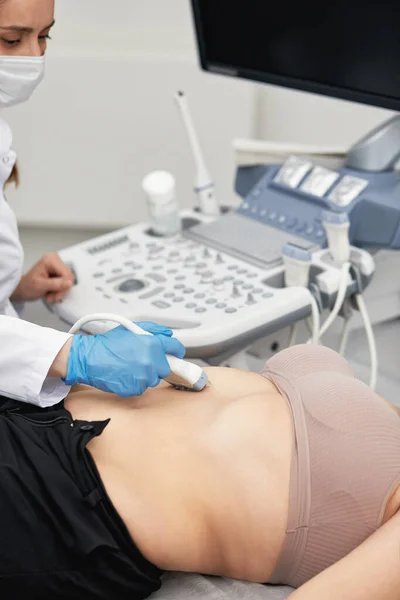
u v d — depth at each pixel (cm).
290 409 111
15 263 140
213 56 187
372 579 90
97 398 120
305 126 226
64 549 103
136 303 151
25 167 238
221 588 111
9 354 115
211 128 225
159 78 222
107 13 226
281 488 104
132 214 240
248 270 159
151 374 112
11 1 123
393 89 156
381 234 162
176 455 108
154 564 108
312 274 158
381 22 152
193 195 234
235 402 114
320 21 162
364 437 104
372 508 100
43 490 104
